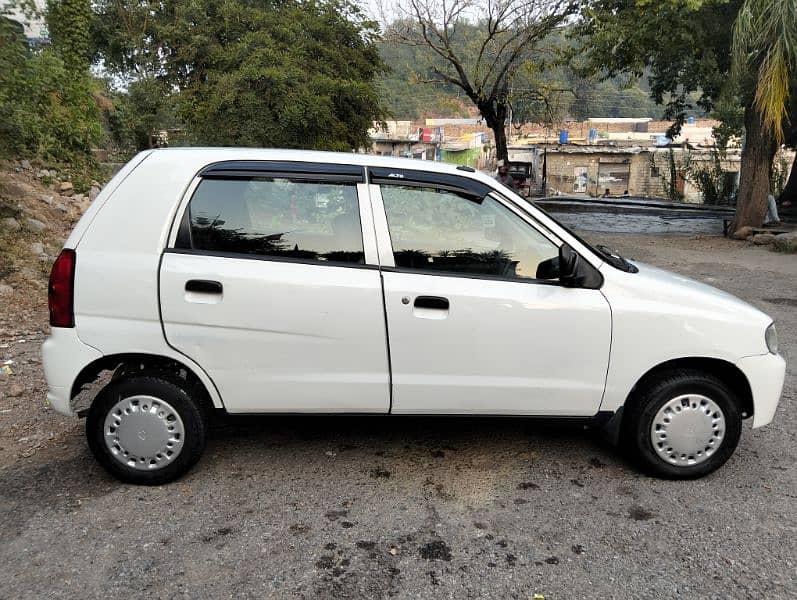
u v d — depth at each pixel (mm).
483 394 3523
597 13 15828
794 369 5609
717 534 3105
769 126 12328
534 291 3480
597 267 3561
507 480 3639
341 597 2639
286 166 3512
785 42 11016
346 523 3182
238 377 3453
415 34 21266
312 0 16391
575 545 3012
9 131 10859
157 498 3402
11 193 9469
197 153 3553
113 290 3359
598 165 41469
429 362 3471
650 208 25484
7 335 6289
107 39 19281
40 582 2709
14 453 3951
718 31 13500
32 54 12969
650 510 3322
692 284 3814
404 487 3547
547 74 23953
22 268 7801
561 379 3525
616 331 3484
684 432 3574
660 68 17078
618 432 3668
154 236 3404
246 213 3479
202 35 15656
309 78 14125
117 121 16031
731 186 29797
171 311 3369
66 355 3383
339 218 3502
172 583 2711
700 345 3506
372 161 3596
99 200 3482
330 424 4410
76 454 3945
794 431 4336
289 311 3398
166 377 3453
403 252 3494
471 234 3547
